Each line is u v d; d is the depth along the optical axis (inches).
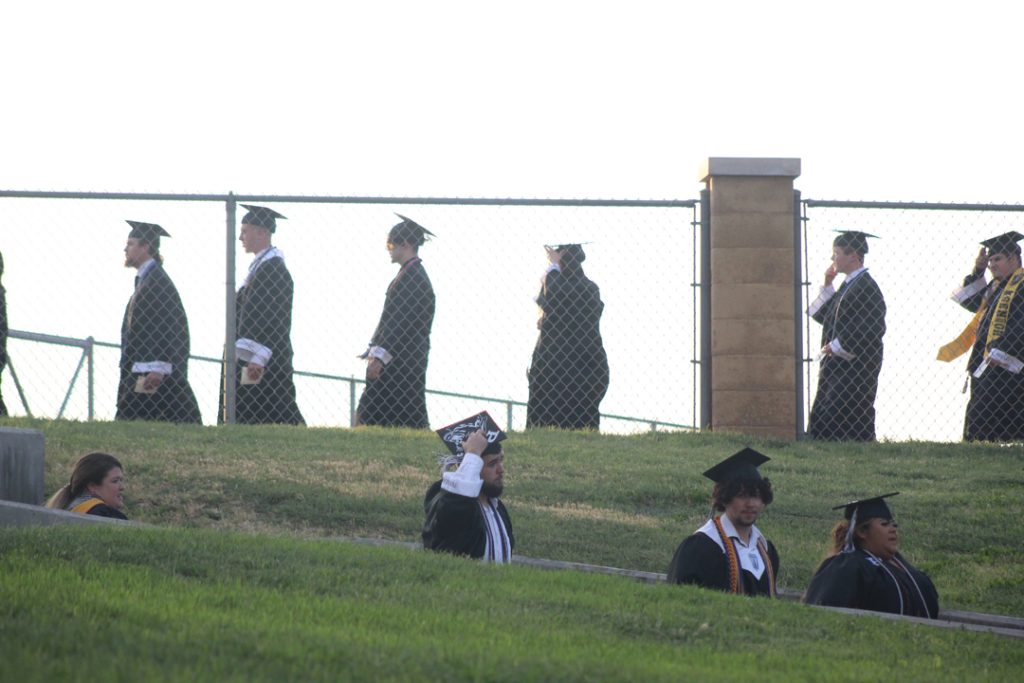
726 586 1232.2
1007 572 1562.5
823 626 1079.0
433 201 2172.7
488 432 1342.3
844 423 2218.3
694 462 1977.1
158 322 2114.9
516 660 827.4
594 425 2234.3
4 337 2117.4
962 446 2160.4
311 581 1044.5
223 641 812.6
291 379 2169.0
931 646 1058.1
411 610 971.9
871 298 2209.6
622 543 1608.0
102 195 2122.3
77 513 1322.6
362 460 1876.2
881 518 1294.3
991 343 2209.6
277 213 2162.9
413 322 2178.9
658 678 817.5
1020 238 2214.6
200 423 2124.8
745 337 2210.9
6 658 736.3
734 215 2213.3
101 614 857.5
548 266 2224.4
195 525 1589.6
